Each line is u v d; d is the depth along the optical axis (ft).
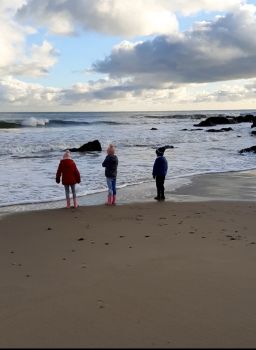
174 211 24.98
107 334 9.51
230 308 10.78
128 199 29.32
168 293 11.79
